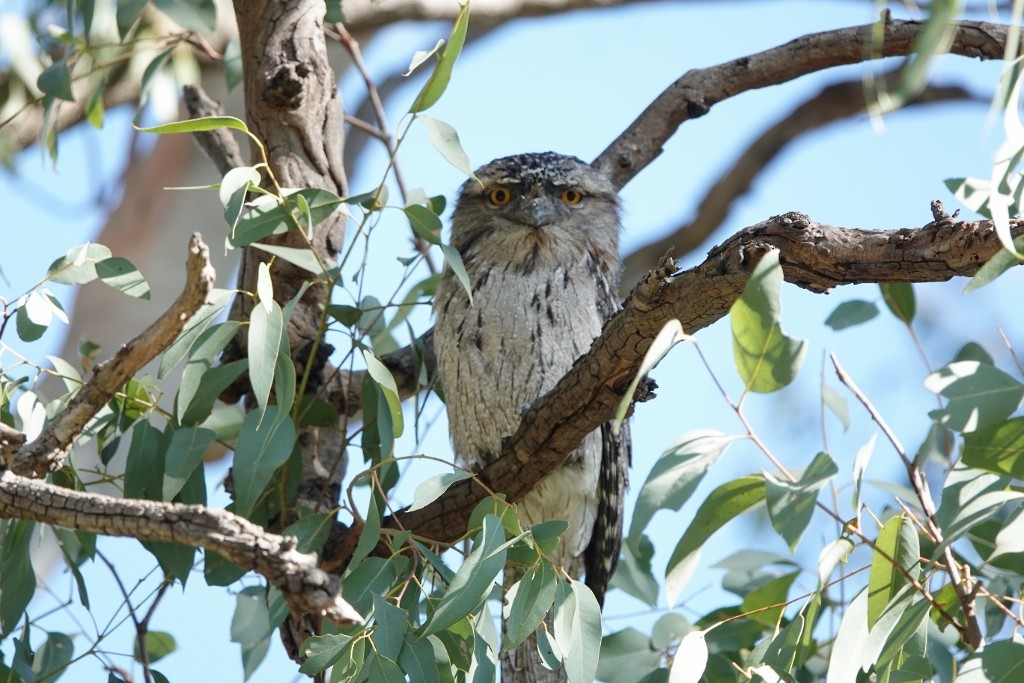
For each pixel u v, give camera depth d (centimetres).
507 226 912
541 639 577
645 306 584
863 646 549
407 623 581
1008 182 488
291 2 841
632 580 810
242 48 841
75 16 880
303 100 825
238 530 473
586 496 886
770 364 491
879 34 404
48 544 1180
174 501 677
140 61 1119
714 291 564
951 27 407
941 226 528
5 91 1197
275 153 823
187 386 623
